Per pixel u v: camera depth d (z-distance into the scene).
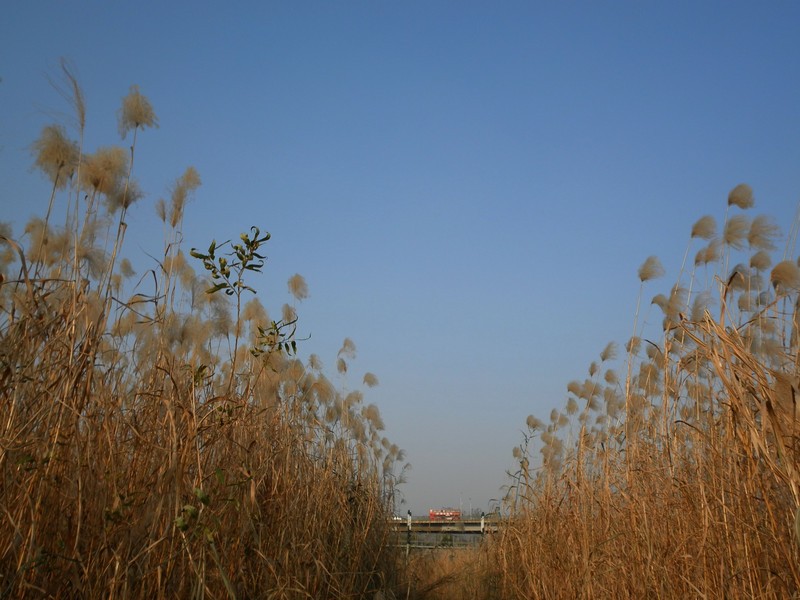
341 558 8.52
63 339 4.54
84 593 4.21
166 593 4.87
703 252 6.70
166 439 5.02
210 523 5.08
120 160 5.14
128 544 4.51
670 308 6.86
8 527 4.11
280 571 6.45
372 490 11.04
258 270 6.11
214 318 6.63
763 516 5.14
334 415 11.52
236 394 7.17
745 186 6.48
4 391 4.15
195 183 6.25
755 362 4.45
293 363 8.98
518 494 11.63
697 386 6.17
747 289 6.38
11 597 3.93
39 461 4.18
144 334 5.98
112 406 4.88
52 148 4.96
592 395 10.21
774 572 4.83
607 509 8.12
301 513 7.58
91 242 5.14
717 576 5.51
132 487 4.91
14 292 4.60
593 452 9.52
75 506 4.49
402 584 11.22
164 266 6.32
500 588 11.85
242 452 6.36
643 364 8.17
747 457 5.03
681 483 6.21
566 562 8.90
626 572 7.36
